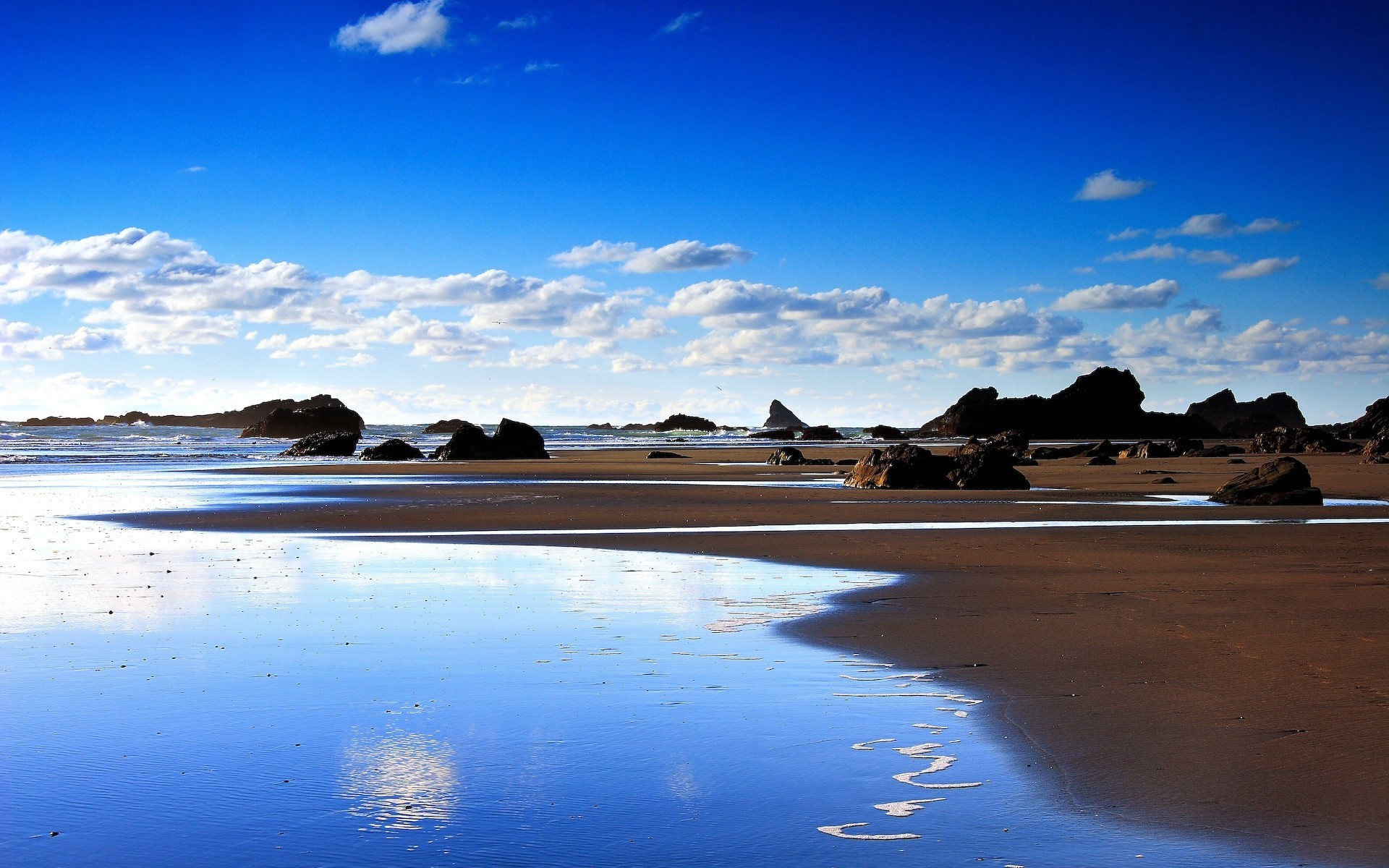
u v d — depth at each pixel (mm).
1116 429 150250
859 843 4637
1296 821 4816
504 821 4914
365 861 4465
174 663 8172
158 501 26359
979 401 152625
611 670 7898
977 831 4762
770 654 8438
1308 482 24547
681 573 13367
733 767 5652
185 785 5395
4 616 10289
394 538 17828
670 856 4516
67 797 5227
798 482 35844
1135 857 4469
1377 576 12539
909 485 31547
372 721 6531
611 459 59656
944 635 9117
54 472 40938
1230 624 9461
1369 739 5949
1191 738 6027
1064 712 6582
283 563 14523
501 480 36375
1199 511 22875
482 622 9906
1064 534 17875
